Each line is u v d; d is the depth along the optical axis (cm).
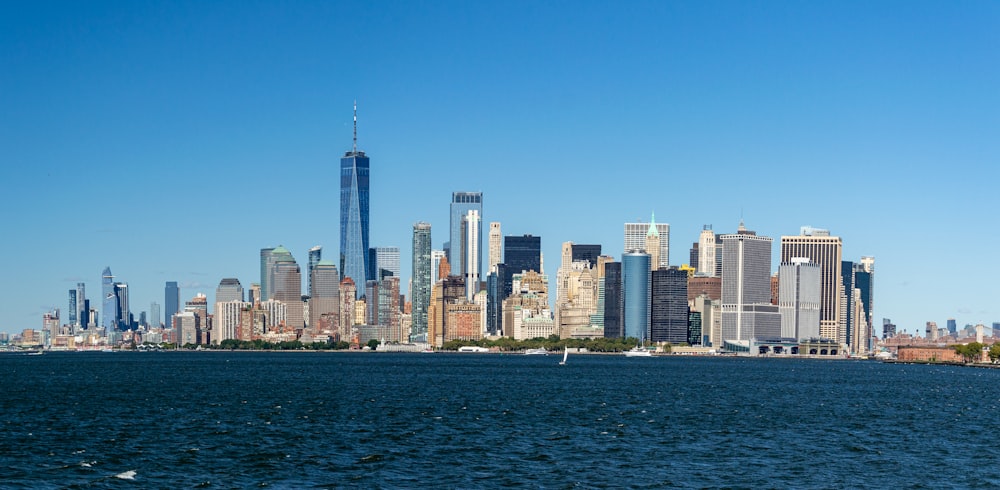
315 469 14588
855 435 19250
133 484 13538
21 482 13638
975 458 16288
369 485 13500
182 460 15312
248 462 15162
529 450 16512
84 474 14188
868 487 13725
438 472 14425
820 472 14738
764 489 13500
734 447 17138
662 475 14325
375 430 19212
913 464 15550
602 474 14350
